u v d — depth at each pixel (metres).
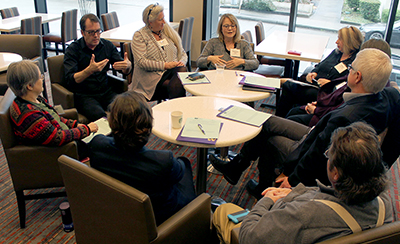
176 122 1.79
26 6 6.75
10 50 3.63
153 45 3.18
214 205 2.16
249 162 2.31
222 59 3.32
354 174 0.93
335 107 2.19
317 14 4.63
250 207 2.23
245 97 2.31
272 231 1.02
